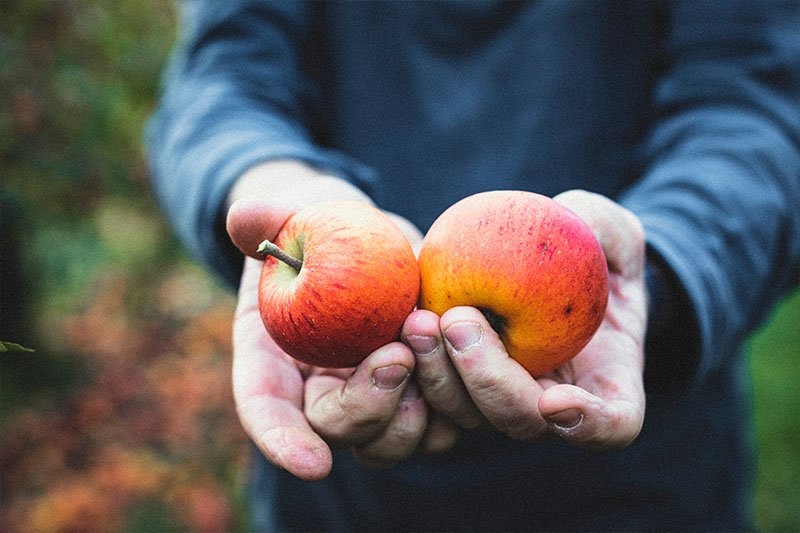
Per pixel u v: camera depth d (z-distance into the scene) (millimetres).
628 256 1335
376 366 1132
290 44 2111
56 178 4383
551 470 1777
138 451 4527
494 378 1110
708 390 1840
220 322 6324
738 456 1979
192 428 4773
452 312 1123
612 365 1269
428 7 1933
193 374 5516
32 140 4219
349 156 2064
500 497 1802
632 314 1334
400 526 1876
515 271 1138
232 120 1821
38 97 4129
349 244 1145
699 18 1808
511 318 1169
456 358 1116
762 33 1772
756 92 1739
